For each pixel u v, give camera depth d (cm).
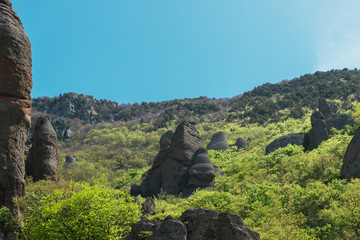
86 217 1529
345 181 2525
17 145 2064
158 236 1126
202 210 1259
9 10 2209
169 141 4916
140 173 5612
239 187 3275
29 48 2264
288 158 3572
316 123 4159
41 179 3038
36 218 1725
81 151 9106
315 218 2053
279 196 2425
